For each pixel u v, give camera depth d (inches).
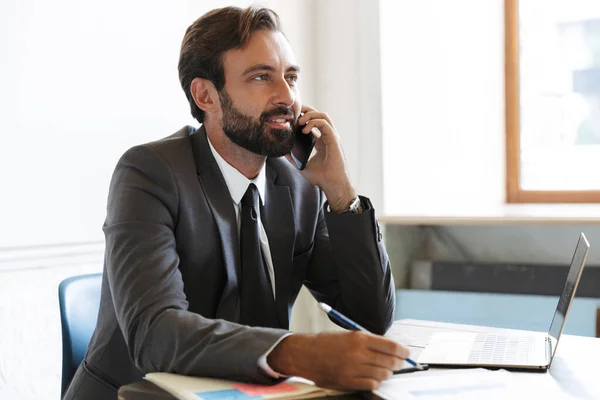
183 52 62.1
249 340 44.9
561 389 44.8
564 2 138.9
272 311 61.0
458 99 141.6
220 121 60.1
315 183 63.9
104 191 98.9
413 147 138.9
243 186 61.3
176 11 110.3
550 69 140.5
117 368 57.7
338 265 63.2
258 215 61.6
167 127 109.1
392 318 64.3
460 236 134.0
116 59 100.4
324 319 140.7
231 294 58.7
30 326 89.7
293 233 63.1
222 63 59.2
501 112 143.1
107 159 99.3
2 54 86.0
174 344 47.0
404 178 138.6
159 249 53.6
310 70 141.5
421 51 139.0
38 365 90.7
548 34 140.3
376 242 62.6
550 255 127.8
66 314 65.2
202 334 46.5
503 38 141.7
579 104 138.9
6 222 86.2
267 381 44.2
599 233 123.0
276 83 59.4
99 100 98.0
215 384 44.4
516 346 55.7
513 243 130.4
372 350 42.8
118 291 52.4
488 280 126.2
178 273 53.8
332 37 140.9
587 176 138.7
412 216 127.6
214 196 59.5
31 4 89.2
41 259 90.6
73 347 64.9
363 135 138.5
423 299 128.2
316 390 43.3
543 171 141.9
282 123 59.7
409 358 49.7
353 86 139.2
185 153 60.2
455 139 141.8
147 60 105.4
